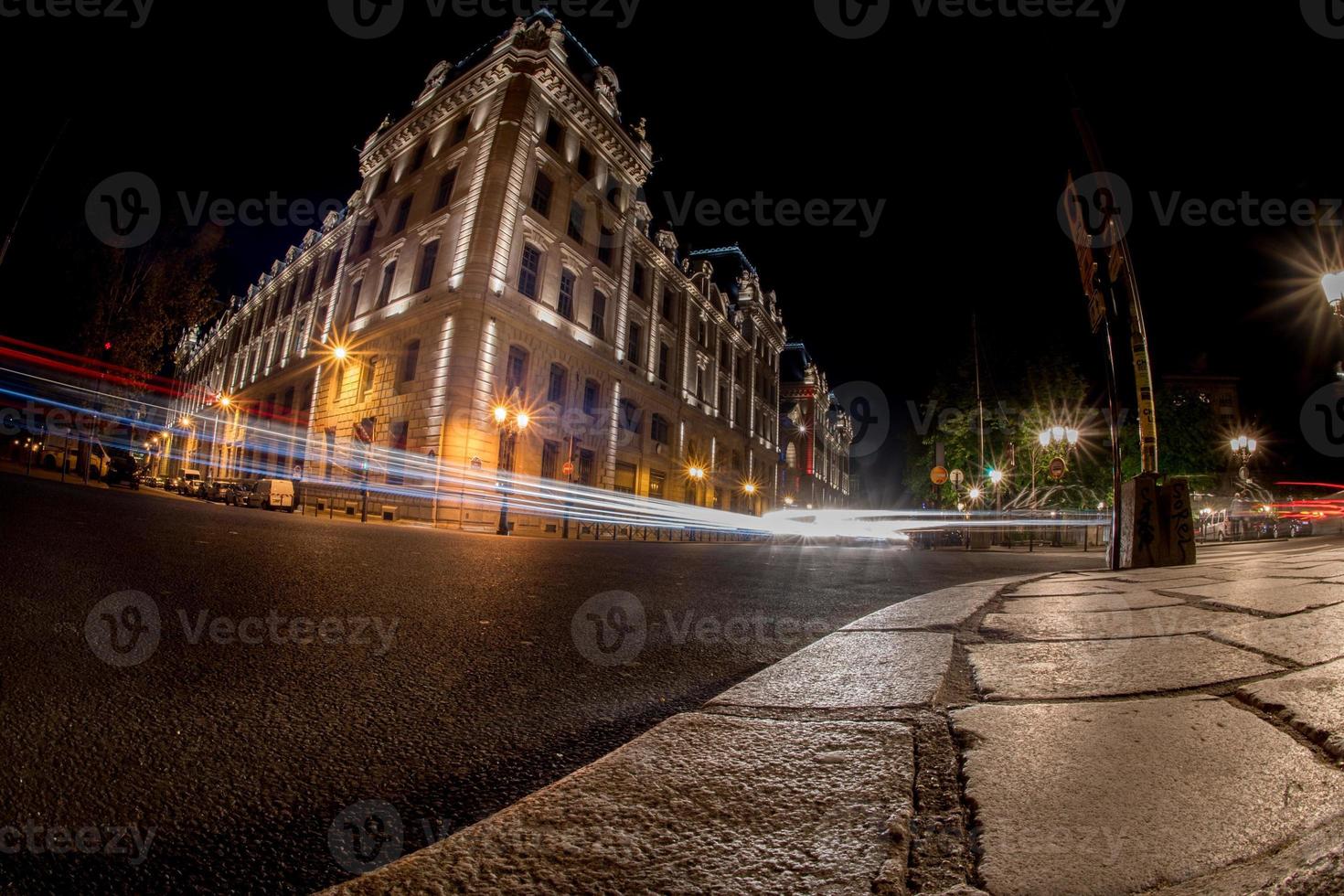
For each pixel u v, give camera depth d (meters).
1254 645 2.16
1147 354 7.44
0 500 8.18
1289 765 1.10
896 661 2.15
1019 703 1.59
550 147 25.08
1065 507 25.56
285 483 19.45
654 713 1.97
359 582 4.44
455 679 2.26
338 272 30.48
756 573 7.50
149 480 32.50
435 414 21.28
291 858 1.07
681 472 33.28
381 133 31.81
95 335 22.09
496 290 22.23
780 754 1.30
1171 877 0.76
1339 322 7.54
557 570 6.56
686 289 35.34
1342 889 0.68
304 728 1.71
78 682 1.93
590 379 26.64
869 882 0.83
